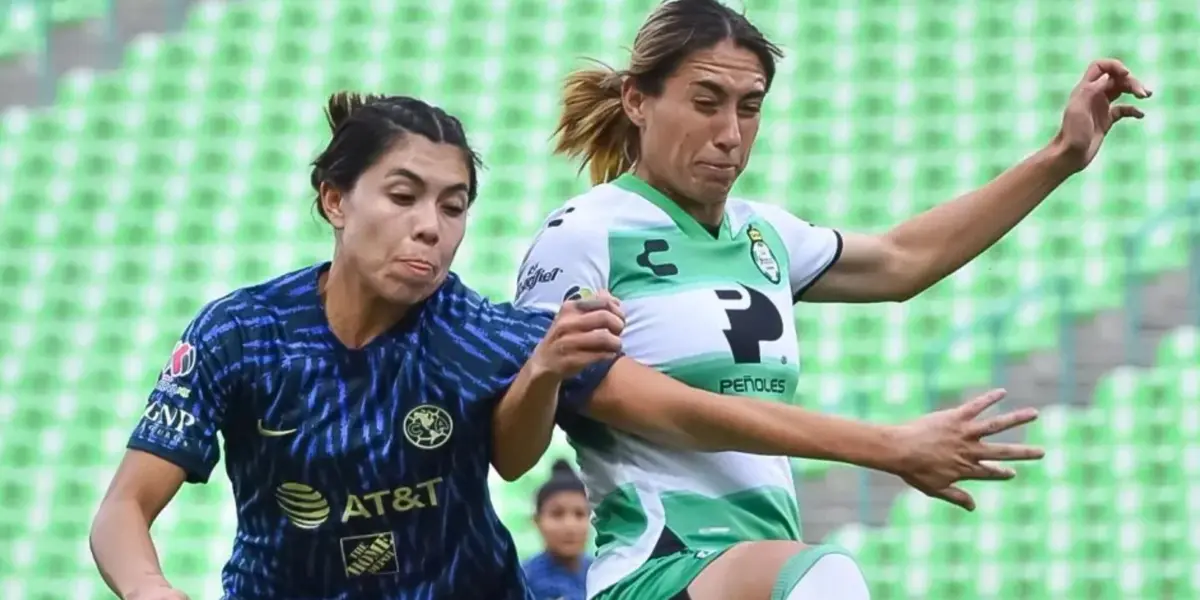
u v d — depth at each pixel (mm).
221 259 38875
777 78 39969
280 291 10000
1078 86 12031
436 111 9648
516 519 32719
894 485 33375
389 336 9852
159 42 42031
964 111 39344
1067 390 34406
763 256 11188
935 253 12031
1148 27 39781
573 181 39188
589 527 22672
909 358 35562
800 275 11734
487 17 41844
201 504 34094
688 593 10047
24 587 35031
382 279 9398
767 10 40938
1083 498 33000
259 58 41750
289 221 39312
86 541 35438
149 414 9750
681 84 10609
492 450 9984
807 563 9469
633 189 11062
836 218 38406
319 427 9680
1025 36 40125
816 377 35625
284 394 9703
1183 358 34344
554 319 9555
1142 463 33250
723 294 10789
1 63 42000
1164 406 33844
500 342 9945
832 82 39906
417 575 9906
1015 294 36062
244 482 9930
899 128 39219
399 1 42156
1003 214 12070
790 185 38750
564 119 11719
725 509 10570
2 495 36000
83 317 38156
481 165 9969
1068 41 39969
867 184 38656
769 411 9812
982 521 32938
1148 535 32531
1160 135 38188
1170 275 35469
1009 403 34531
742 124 10703
